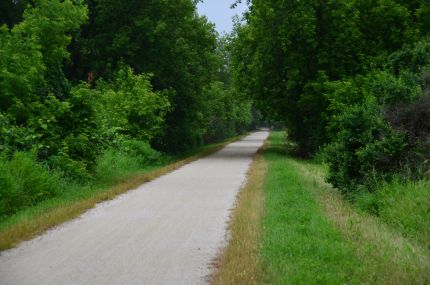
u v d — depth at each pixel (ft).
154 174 57.57
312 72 92.58
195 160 82.89
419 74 43.11
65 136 50.39
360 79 78.48
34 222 30.53
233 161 80.79
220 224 31.48
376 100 42.78
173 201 40.34
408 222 29.37
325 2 91.04
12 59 49.90
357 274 19.86
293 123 102.12
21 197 36.52
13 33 57.36
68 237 28.14
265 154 93.81
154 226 30.99
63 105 49.39
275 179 49.67
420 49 50.57
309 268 20.52
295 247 23.30
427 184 33.81
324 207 35.37
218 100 169.68
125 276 21.08
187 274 21.35
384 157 38.29
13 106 48.32
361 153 39.04
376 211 34.58
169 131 108.27
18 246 26.13
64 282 20.33
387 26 91.61
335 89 79.66
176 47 103.55
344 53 89.86
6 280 20.61
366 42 90.58
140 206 38.06
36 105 49.67
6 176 35.19
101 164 56.44
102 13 102.01
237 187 48.62
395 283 18.84
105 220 32.83
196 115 113.60
